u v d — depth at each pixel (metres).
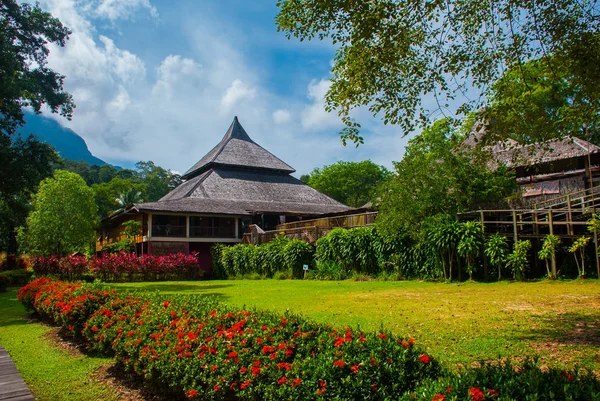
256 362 3.40
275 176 45.22
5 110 19.36
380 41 6.72
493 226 15.91
